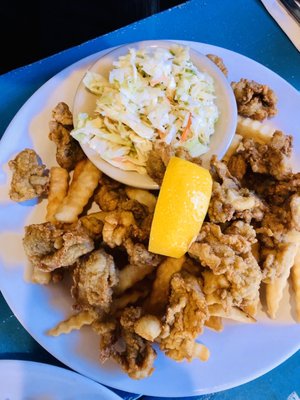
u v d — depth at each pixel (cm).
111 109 21
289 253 19
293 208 19
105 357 18
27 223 21
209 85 22
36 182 20
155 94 21
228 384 18
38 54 34
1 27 35
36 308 19
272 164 20
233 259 17
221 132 21
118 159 20
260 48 27
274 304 19
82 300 18
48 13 35
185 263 19
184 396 18
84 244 18
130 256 18
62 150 21
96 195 21
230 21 27
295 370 20
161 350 18
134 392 18
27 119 22
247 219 19
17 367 18
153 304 19
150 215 19
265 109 23
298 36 27
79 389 18
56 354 18
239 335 19
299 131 24
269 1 27
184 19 27
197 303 17
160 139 20
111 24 35
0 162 21
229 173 20
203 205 17
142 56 22
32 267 20
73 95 23
